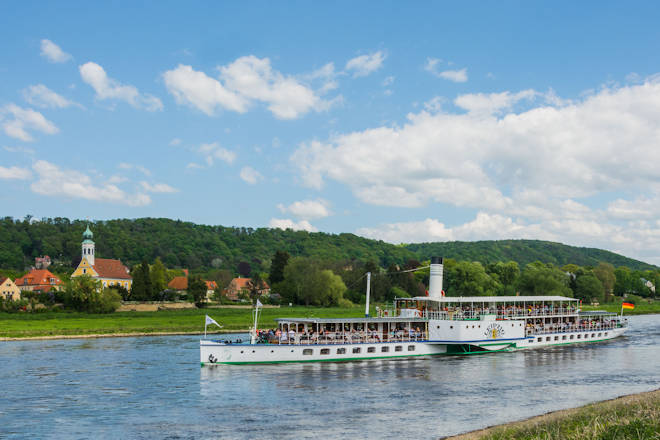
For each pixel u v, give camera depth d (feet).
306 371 207.31
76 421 142.51
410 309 268.00
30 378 195.52
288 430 134.41
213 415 147.74
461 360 241.14
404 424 139.54
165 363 226.38
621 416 127.95
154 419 144.05
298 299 606.14
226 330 375.45
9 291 566.77
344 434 131.34
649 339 337.52
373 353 238.27
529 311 296.51
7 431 134.10
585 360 245.65
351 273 653.71
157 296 579.48
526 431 124.06
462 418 145.48
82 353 257.14
